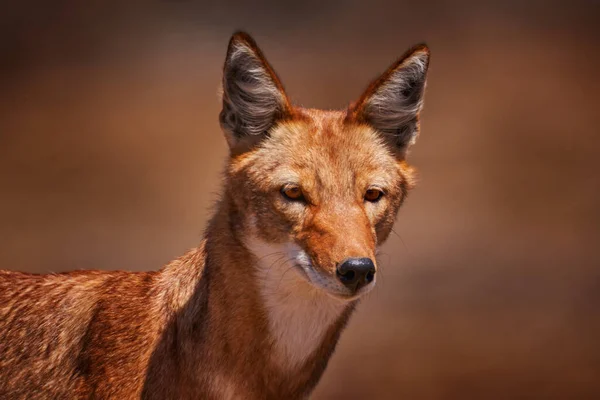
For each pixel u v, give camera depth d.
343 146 6.44
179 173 19.91
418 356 13.36
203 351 6.13
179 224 17.86
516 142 21.44
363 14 26.47
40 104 22.64
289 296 6.18
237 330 6.16
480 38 25.64
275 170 6.26
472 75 24.03
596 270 16.30
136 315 6.40
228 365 6.15
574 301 15.15
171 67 24.30
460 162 20.50
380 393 12.48
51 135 21.39
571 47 25.45
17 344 6.62
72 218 18.03
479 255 16.86
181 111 22.41
